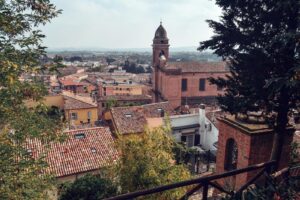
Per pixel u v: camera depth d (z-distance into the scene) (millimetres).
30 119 9094
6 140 8633
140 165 14734
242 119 11578
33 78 9133
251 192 5129
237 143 11258
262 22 8141
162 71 56406
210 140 34281
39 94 9023
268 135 10602
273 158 9195
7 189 8312
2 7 7891
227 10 8781
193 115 35594
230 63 9367
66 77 92750
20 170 8797
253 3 8133
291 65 7664
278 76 7566
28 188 8930
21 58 8078
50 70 8547
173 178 14523
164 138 16094
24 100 9539
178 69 53812
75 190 15570
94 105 48469
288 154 10625
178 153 24312
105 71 145125
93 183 15969
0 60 6949
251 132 10383
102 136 24453
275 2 7570
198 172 25141
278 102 8531
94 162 21500
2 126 8922
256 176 5246
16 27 8125
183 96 56312
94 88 81312
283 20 7734
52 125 9836
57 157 21000
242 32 8641
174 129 34156
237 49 8805
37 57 8648
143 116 34156
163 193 13523
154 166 14828
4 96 7980
